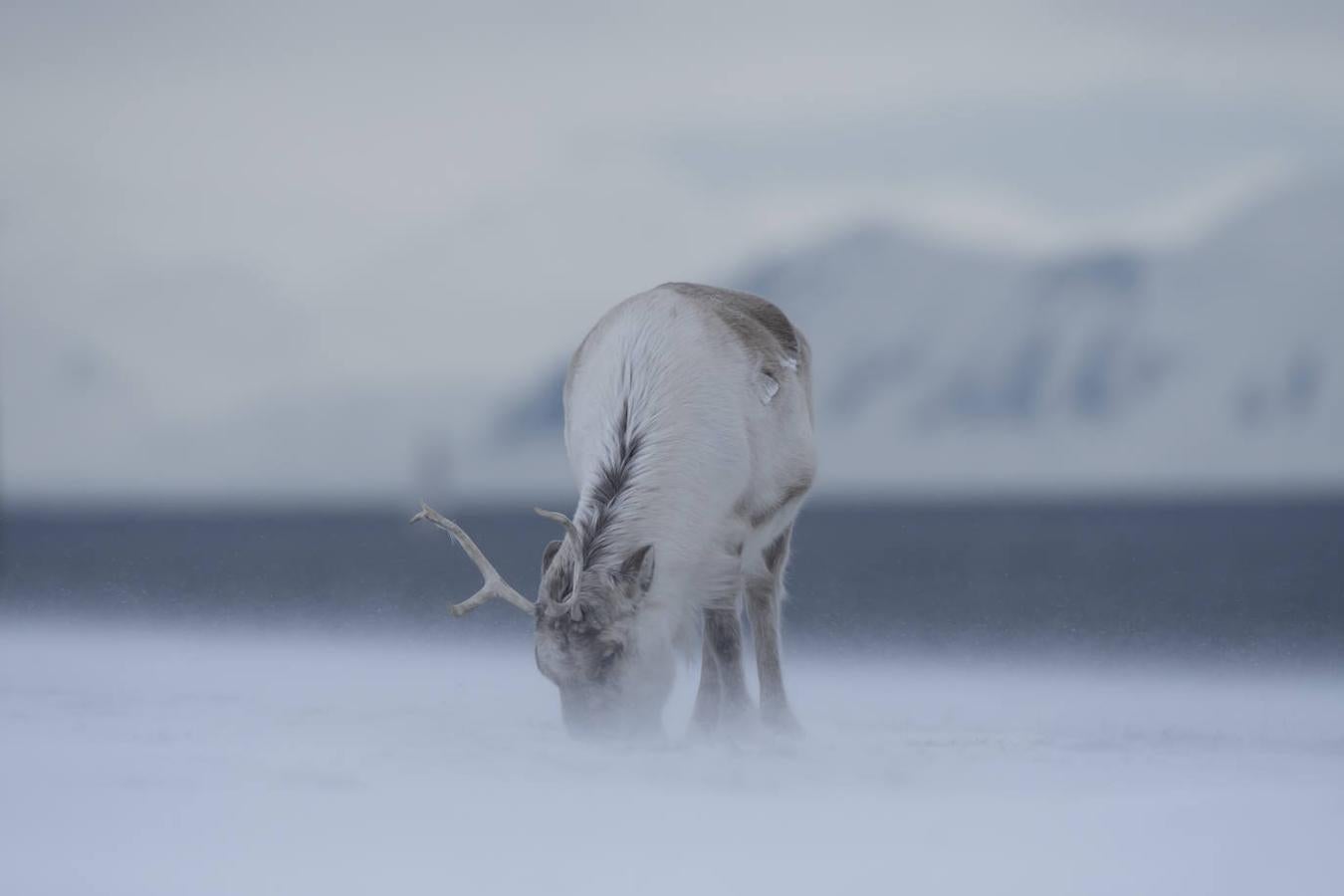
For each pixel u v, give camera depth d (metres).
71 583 141.12
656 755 36.72
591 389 44.12
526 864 27.16
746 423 43.16
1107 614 117.00
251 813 29.73
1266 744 41.72
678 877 26.73
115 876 26.09
